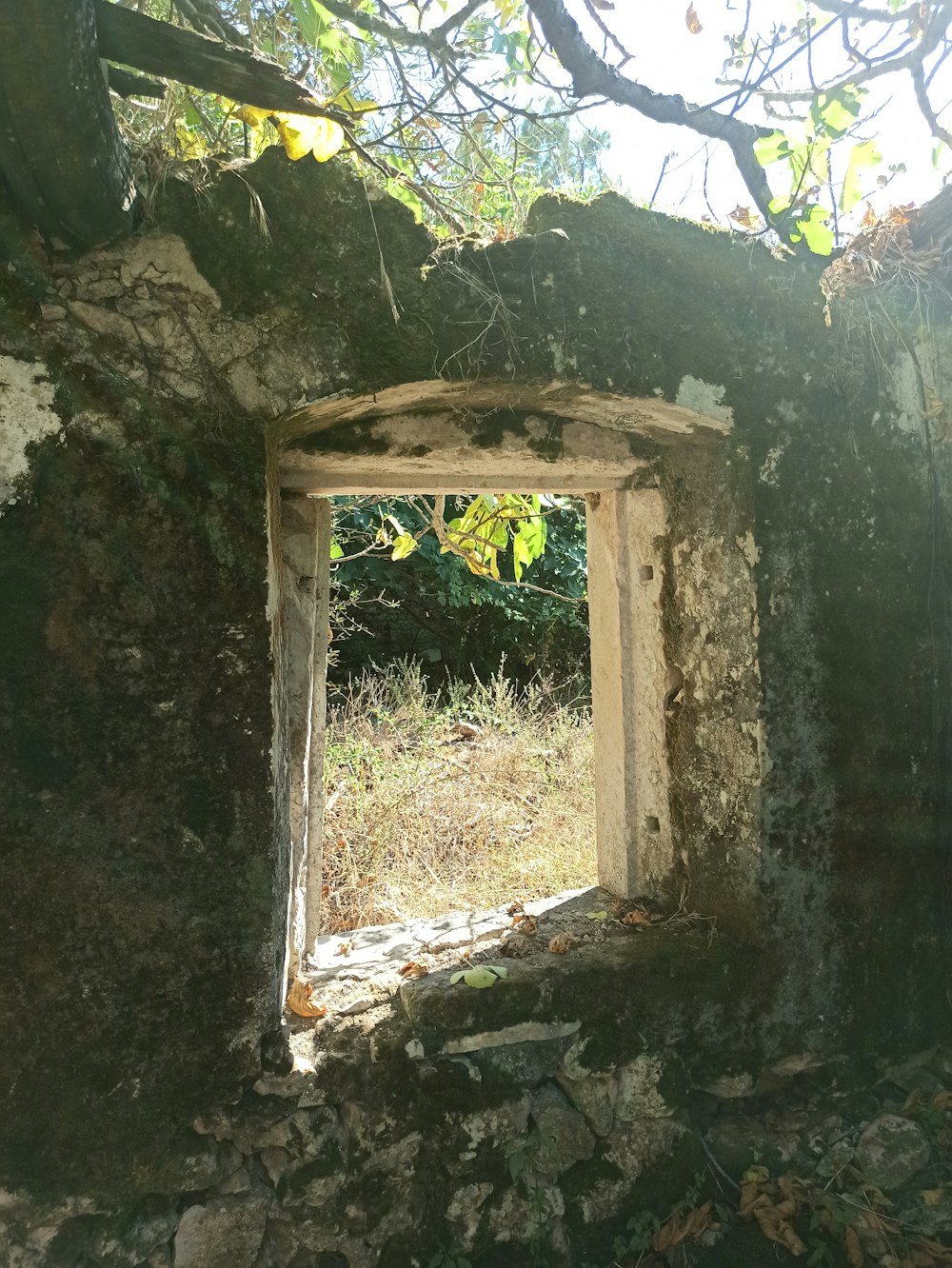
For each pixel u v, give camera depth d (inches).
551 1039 91.4
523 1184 88.7
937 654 106.6
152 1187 74.7
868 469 101.8
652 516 110.1
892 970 104.2
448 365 80.4
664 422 96.1
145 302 72.1
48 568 70.2
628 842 115.0
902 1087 105.5
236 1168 78.6
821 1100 101.3
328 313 77.0
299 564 99.6
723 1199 94.6
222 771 75.0
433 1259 84.0
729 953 97.3
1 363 68.4
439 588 330.0
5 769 69.7
